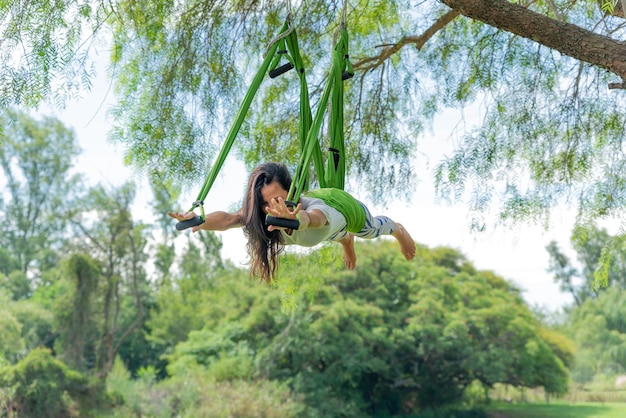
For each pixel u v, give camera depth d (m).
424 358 23.25
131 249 25.61
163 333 27.61
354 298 23.20
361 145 7.24
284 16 6.67
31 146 33.31
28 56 4.71
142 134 6.16
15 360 21.83
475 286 24.58
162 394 20.72
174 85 6.27
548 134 6.82
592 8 6.55
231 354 22.75
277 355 22.33
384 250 24.23
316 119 3.60
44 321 24.31
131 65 6.13
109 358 23.83
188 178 6.35
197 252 28.91
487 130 6.84
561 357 27.12
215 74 6.42
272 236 3.56
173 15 6.27
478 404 25.47
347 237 4.16
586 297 39.16
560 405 29.48
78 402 19.95
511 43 6.75
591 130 6.73
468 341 23.19
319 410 21.31
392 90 7.27
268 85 6.91
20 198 33.59
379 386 23.69
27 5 4.76
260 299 23.73
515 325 23.53
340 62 3.97
